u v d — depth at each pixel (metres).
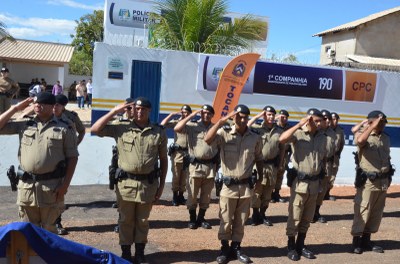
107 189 9.33
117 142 5.26
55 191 4.73
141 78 11.59
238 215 5.80
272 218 8.19
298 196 6.03
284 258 6.09
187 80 11.94
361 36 29.02
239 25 14.34
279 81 12.69
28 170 4.67
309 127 6.10
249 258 5.79
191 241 6.50
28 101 4.70
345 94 13.43
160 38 14.05
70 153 4.83
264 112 6.58
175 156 8.38
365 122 6.76
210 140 5.55
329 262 6.07
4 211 7.27
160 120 11.80
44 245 3.16
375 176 6.38
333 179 9.87
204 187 7.18
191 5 13.72
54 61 32.16
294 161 6.10
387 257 6.45
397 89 13.99
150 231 6.86
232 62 10.02
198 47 14.03
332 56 31.20
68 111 6.98
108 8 20.39
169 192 9.71
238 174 5.65
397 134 14.20
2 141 8.83
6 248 3.21
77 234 6.44
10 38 17.28
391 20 29.11
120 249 5.93
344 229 7.80
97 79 11.27
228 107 10.19
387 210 9.48
